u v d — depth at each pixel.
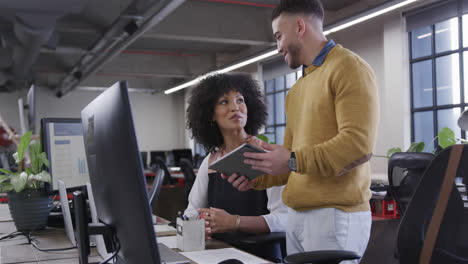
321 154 1.46
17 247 1.77
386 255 3.40
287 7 1.67
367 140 1.46
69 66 13.76
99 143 0.96
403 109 7.86
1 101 14.83
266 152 1.52
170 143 17.22
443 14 7.11
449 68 7.48
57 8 8.04
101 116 0.93
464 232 1.30
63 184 1.79
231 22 8.91
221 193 2.17
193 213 2.18
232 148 2.21
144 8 7.10
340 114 1.50
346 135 1.45
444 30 7.52
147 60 13.01
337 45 1.64
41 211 2.08
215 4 8.80
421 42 7.80
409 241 1.40
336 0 8.54
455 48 7.38
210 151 2.28
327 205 1.57
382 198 3.68
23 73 12.10
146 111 16.92
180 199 5.23
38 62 13.41
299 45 1.67
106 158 0.92
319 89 1.60
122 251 1.01
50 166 2.20
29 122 4.20
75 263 1.50
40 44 9.13
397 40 7.91
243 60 10.15
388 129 8.15
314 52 1.67
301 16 1.65
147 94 16.95
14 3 7.77
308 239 1.63
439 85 7.61
